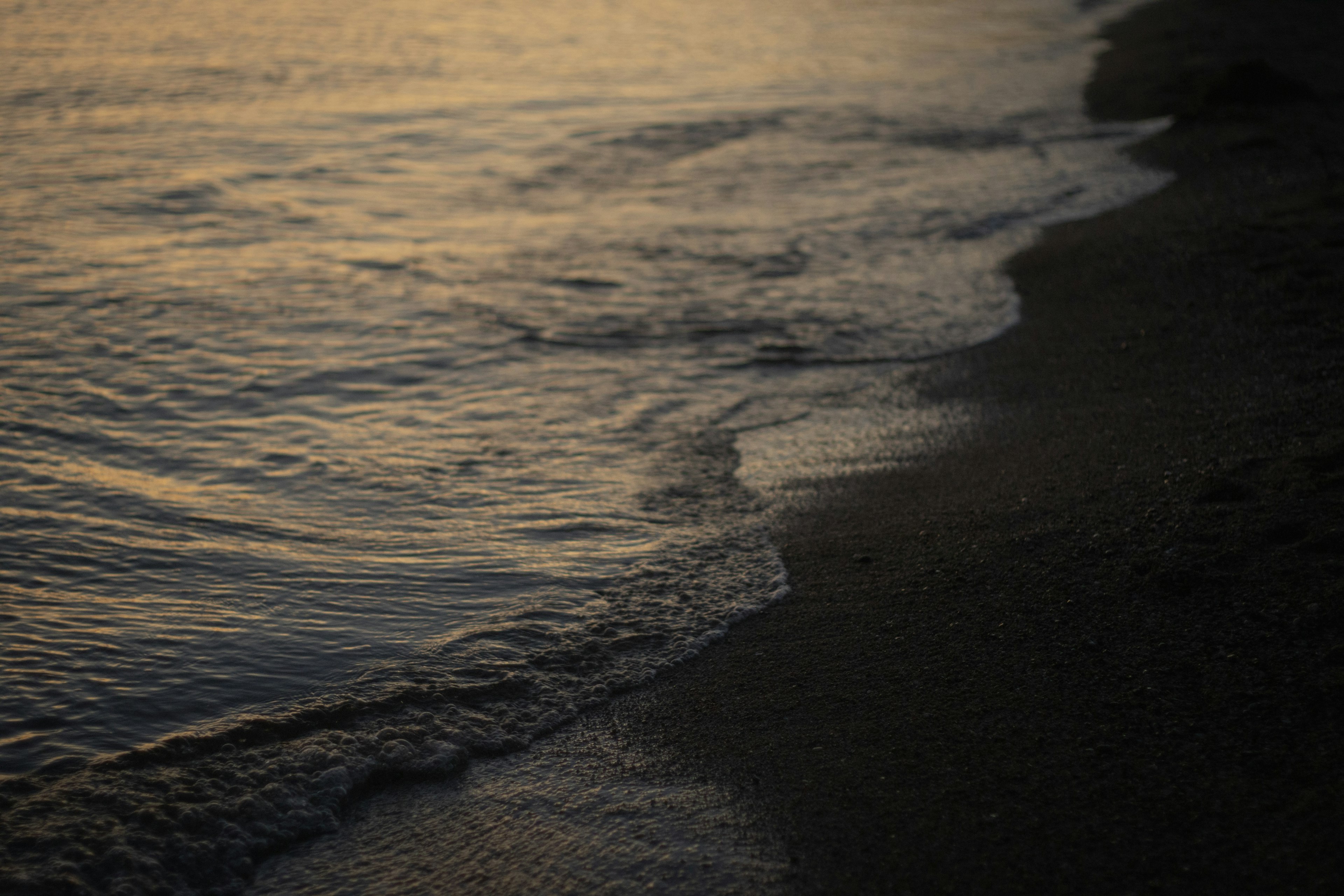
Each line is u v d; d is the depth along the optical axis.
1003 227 10.21
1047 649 3.46
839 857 2.71
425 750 3.31
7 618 3.97
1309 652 3.16
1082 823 2.69
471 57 23.91
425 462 5.67
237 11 28.09
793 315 8.20
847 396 6.57
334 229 10.99
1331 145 10.42
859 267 9.38
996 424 5.64
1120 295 7.41
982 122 15.95
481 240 10.73
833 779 3.01
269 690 3.61
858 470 5.38
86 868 2.76
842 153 14.45
